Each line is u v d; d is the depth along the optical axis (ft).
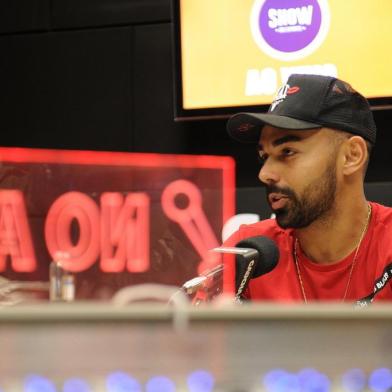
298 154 6.18
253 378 1.78
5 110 15.31
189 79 13.32
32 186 14.98
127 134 14.79
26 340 1.73
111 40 14.89
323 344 1.81
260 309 1.80
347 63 12.60
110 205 14.73
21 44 15.31
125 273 14.51
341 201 6.31
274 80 12.98
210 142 14.37
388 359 1.82
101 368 1.75
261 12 12.93
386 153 13.35
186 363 1.77
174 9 13.30
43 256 14.74
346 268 6.38
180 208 14.43
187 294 4.35
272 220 7.23
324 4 12.65
